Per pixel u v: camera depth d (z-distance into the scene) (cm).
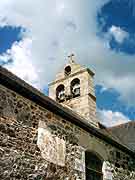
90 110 1395
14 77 817
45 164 835
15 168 749
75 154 958
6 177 722
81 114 1384
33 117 843
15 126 781
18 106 808
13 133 769
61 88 1548
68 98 1468
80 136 1002
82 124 1008
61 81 1543
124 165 1190
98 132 1070
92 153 1062
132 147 1485
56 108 914
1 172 714
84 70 1494
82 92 1446
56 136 902
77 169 945
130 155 1245
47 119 890
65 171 899
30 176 782
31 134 820
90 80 1484
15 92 810
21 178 757
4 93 778
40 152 831
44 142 854
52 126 899
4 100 772
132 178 1207
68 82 1513
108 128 1770
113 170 1121
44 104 884
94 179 1031
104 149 1105
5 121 758
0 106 757
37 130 844
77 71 1511
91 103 1423
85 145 1012
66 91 1494
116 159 1157
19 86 806
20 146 777
